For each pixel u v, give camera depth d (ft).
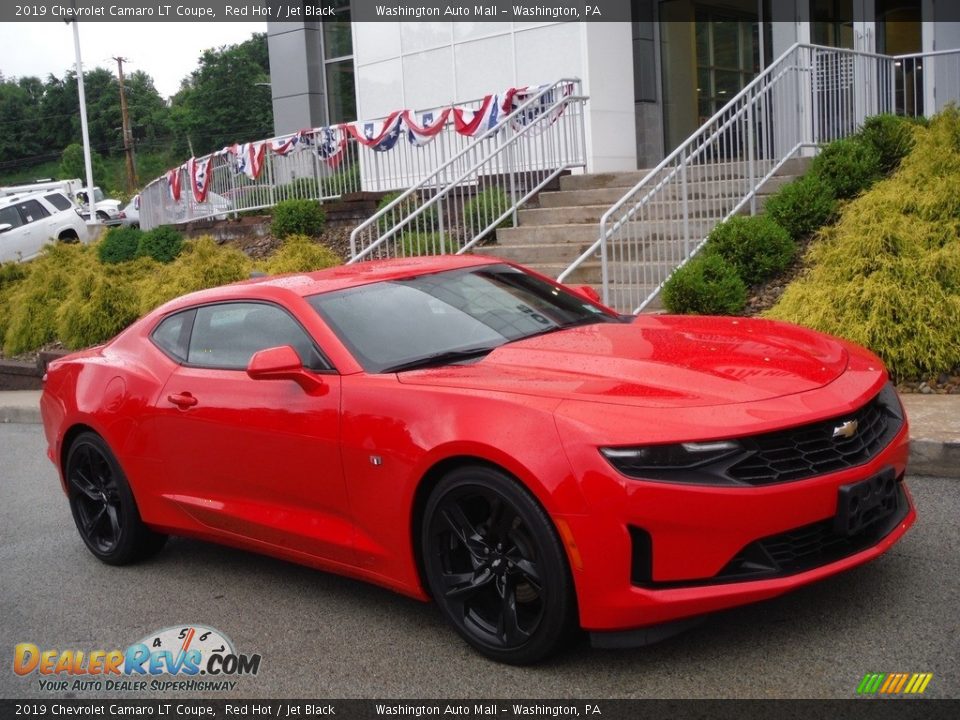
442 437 12.87
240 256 46.01
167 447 17.34
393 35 55.16
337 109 63.36
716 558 11.52
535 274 18.35
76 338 44.42
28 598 18.04
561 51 47.39
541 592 12.21
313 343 15.35
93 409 18.69
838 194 31.86
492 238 40.42
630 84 48.32
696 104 49.67
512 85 49.78
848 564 12.21
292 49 63.46
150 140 387.75
